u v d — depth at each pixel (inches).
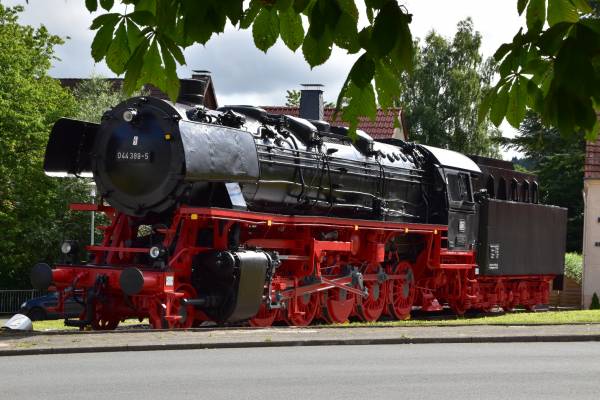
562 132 103.0
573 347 560.7
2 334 542.0
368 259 795.4
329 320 755.4
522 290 1082.1
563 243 1175.6
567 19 109.9
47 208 1408.7
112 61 115.4
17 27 1401.3
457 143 2048.5
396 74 110.0
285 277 698.8
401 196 850.8
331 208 746.8
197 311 633.6
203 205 623.8
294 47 112.7
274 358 467.8
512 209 1025.5
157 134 614.5
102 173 636.1
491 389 369.1
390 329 626.2
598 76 100.4
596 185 1294.3
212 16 107.8
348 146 783.7
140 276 576.7
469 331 624.4
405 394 350.3
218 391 348.8
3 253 1386.6
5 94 1341.0
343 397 339.9
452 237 898.1
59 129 653.3
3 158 1337.4
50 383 365.7
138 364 432.5
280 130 700.7
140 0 117.3
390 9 106.0
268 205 682.2
